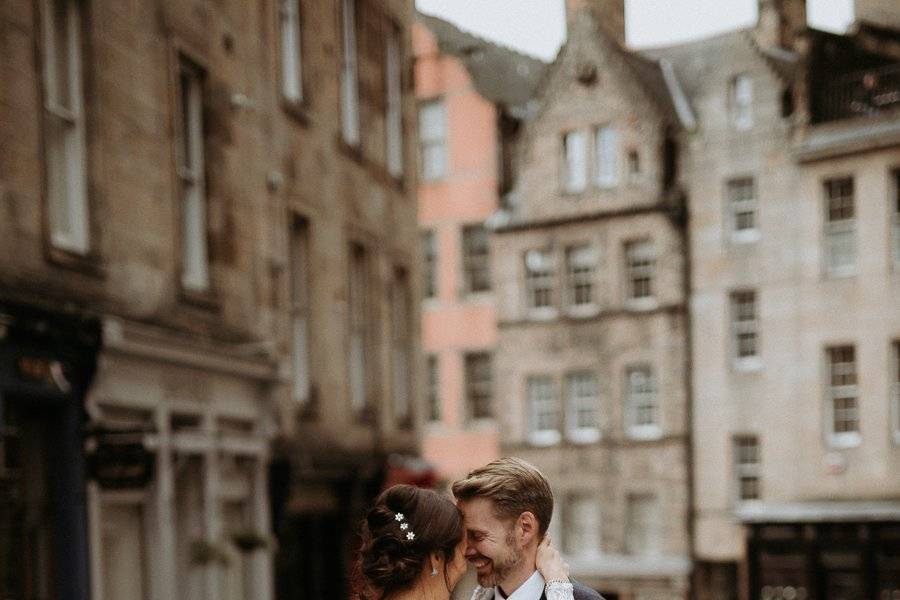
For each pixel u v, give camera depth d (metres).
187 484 11.45
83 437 9.12
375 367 17.73
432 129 38.34
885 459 29.94
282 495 13.79
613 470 34.19
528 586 3.45
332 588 16.25
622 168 34.84
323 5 16.38
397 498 3.35
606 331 34.62
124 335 9.59
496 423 36.59
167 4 11.29
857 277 30.77
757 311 32.50
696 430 33.09
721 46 37.62
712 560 32.53
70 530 8.96
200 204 12.09
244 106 13.12
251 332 13.12
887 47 36.75
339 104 16.81
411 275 19.73
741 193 32.97
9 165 8.39
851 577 29.78
